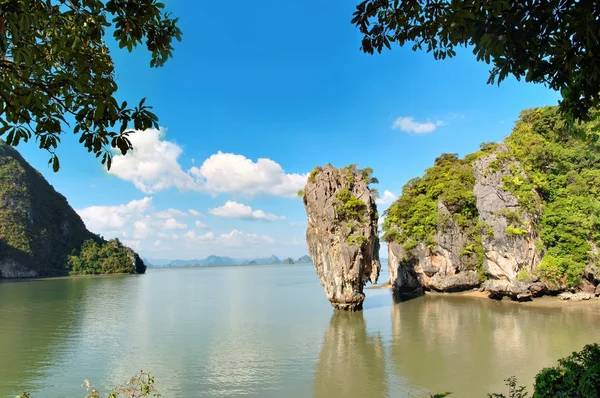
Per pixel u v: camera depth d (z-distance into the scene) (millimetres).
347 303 41875
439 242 54031
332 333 32031
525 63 5531
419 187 61625
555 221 42000
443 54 6543
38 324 38125
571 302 39500
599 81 5727
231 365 23500
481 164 47281
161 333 33156
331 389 19406
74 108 4688
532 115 51469
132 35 4875
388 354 25109
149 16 4789
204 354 26094
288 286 87875
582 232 40375
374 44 6680
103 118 4625
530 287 41094
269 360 24484
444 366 21984
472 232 52438
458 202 52688
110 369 23047
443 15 5895
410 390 18891
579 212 41125
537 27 5098
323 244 42656
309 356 25250
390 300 51562
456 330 30812
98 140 4738
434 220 54719
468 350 24828
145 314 44469
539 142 45625
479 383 19125
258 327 35312
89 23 4648
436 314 38656
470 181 54344
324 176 43781
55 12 4629
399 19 6223
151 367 23281
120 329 35219
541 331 28766
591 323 30656
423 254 55781
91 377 21672
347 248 40844
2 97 4336
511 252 42281
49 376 21922
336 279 41938
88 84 4652
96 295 68562
